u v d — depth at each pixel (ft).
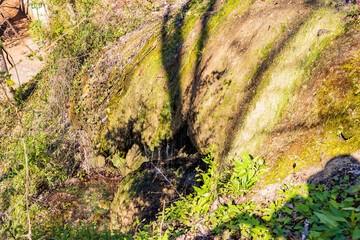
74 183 21.36
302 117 9.37
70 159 22.54
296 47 10.42
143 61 18.93
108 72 22.50
